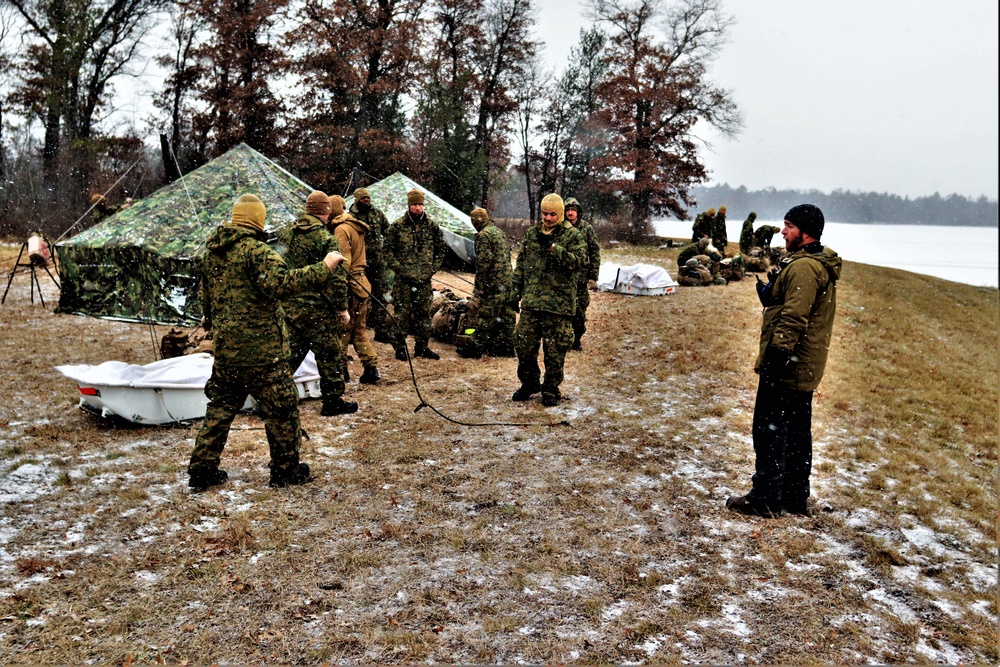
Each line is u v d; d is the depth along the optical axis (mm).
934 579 3783
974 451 6336
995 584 3736
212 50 32344
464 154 35969
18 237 28156
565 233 6578
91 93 33000
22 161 32812
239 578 3518
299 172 34344
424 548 3902
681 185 39625
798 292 4082
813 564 3869
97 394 5598
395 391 7262
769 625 3277
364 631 3125
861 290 18406
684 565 3811
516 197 55250
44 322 9969
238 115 32562
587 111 40625
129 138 32719
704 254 17828
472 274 15664
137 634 3057
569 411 6680
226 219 9719
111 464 4980
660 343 10062
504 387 7523
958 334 14711
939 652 3107
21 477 4719
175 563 3650
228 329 4371
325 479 4828
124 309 9906
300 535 3998
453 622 3223
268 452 5352
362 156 34281
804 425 4441
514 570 3689
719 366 8680
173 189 10297
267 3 32375
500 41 37438
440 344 9930
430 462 5234
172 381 5844
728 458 5492
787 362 4273
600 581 3619
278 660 2922
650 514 4441
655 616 3316
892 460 5715
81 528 4004
